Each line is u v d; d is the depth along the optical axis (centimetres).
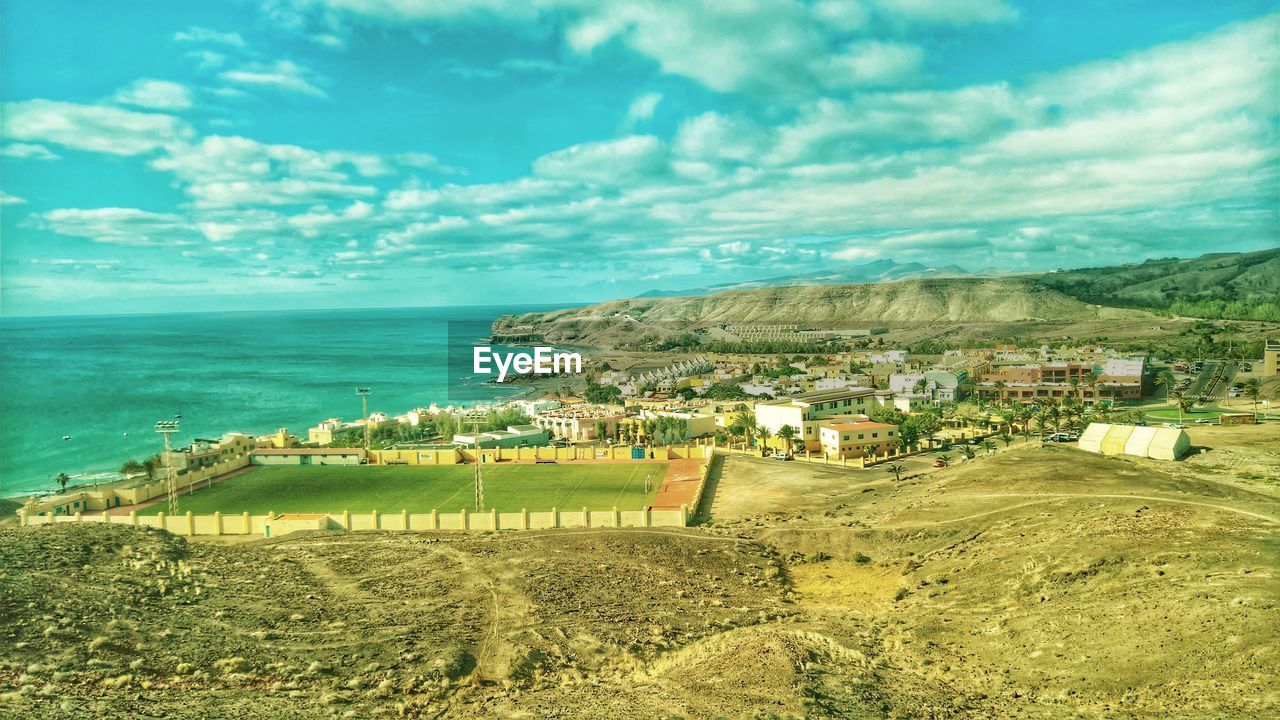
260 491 12288
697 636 5662
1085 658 4375
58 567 6506
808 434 14600
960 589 6016
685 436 16862
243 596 6325
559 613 6081
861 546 7856
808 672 4609
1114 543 5809
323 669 4903
